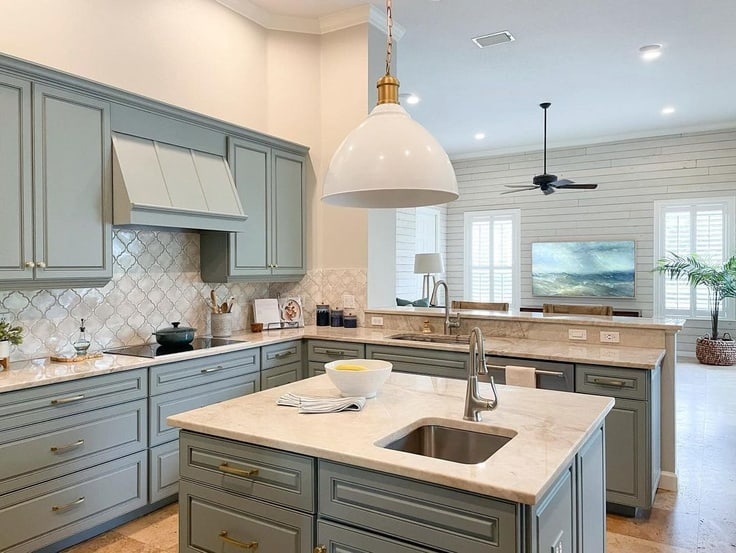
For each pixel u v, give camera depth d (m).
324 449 1.59
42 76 2.75
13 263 2.65
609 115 7.27
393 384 2.46
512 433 1.76
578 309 4.47
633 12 4.39
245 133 4.01
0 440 2.38
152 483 3.04
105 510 2.80
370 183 1.74
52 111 2.81
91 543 2.76
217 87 4.24
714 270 7.39
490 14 4.44
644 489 2.95
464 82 6.02
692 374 6.82
